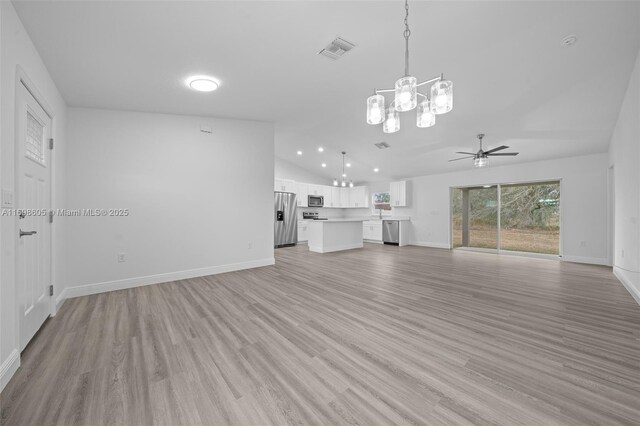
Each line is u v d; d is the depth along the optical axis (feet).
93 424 4.20
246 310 8.99
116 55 8.13
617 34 8.07
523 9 7.01
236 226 14.92
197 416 4.37
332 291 11.14
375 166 26.13
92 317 8.44
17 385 5.13
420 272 14.73
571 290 11.35
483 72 10.25
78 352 6.34
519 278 13.42
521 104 12.64
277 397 4.80
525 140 16.48
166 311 8.93
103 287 11.27
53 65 8.36
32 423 4.22
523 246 21.49
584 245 17.74
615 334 7.21
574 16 7.34
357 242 25.21
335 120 16.06
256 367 5.72
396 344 6.70
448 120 14.92
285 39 7.80
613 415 4.33
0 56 5.28
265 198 15.98
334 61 9.07
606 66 9.70
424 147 19.74
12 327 5.55
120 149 11.89
